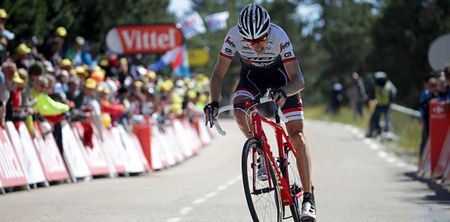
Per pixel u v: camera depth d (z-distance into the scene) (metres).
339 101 76.62
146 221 16.14
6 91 23.08
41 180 23.97
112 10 44.66
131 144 31.75
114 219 16.36
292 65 14.27
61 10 37.09
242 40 14.33
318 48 134.25
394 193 22.22
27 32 33.44
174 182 26.08
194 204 19.23
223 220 16.38
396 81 72.62
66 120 26.94
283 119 13.52
